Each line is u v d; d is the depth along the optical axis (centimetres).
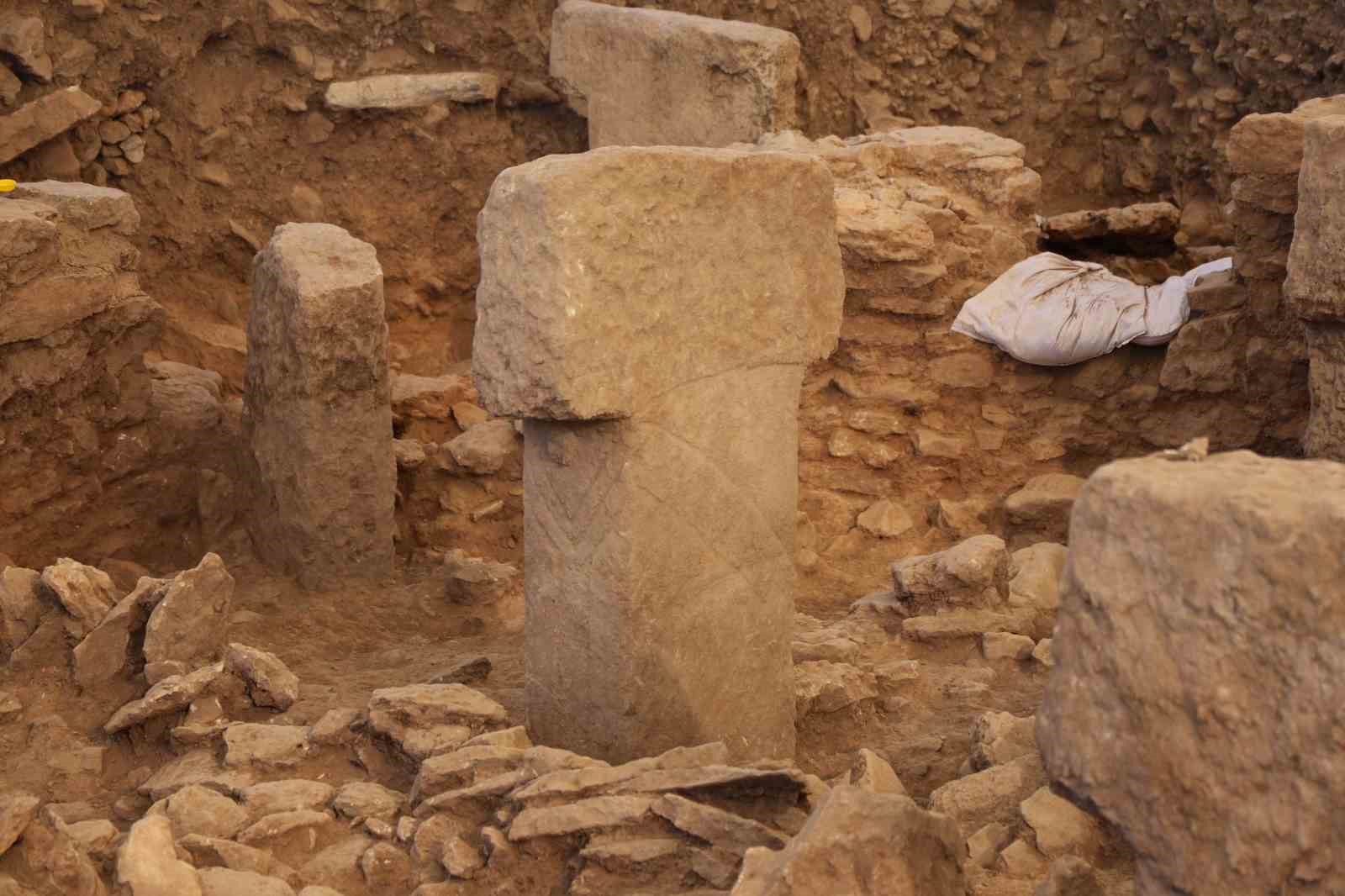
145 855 324
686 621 390
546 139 1030
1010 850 341
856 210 678
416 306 1003
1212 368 646
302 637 569
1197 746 215
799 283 397
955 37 1040
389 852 354
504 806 351
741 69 848
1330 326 533
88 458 652
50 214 617
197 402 745
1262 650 209
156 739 445
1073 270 686
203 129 937
